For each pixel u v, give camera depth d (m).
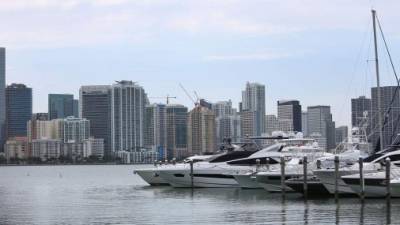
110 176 155.00
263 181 64.31
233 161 71.81
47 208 56.69
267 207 52.09
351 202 54.09
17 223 45.88
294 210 49.72
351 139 74.38
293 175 62.41
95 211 52.97
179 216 47.94
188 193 67.38
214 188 72.19
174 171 73.81
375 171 57.28
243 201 57.38
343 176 55.50
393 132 73.62
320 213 47.69
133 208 54.47
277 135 74.75
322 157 67.50
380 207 50.62
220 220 45.09
